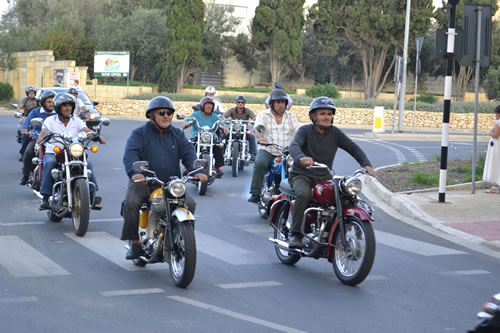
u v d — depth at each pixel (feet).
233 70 182.19
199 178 23.44
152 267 25.44
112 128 98.53
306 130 25.49
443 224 35.40
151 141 24.27
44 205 32.55
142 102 136.05
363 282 24.14
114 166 56.54
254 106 140.97
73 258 26.50
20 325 18.48
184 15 151.12
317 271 25.71
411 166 59.31
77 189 31.12
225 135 54.80
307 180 25.21
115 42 162.50
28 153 40.65
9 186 44.68
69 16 169.58
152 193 23.40
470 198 43.01
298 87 184.14
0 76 172.96
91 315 19.49
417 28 154.30
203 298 21.50
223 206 39.70
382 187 46.37
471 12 43.11
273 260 27.25
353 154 25.49
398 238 32.27
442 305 21.62
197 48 152.46
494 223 35.65
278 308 20.68
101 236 30.68
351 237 23.41
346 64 180.04
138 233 24.08
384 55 159.84
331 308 20.85
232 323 19.08
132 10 173.47
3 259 26.03
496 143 45.32
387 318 20.04
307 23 168.76
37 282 22.93
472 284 24.39
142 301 20.99
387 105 137.59
